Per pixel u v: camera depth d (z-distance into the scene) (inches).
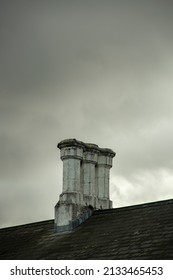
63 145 975.6
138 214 869.8
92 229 894.4
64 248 866.8
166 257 721.0
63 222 931.3
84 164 991.0
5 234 1021.8
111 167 1023.0
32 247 919.0
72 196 943.0
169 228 788.6
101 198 992.2
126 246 789.9
